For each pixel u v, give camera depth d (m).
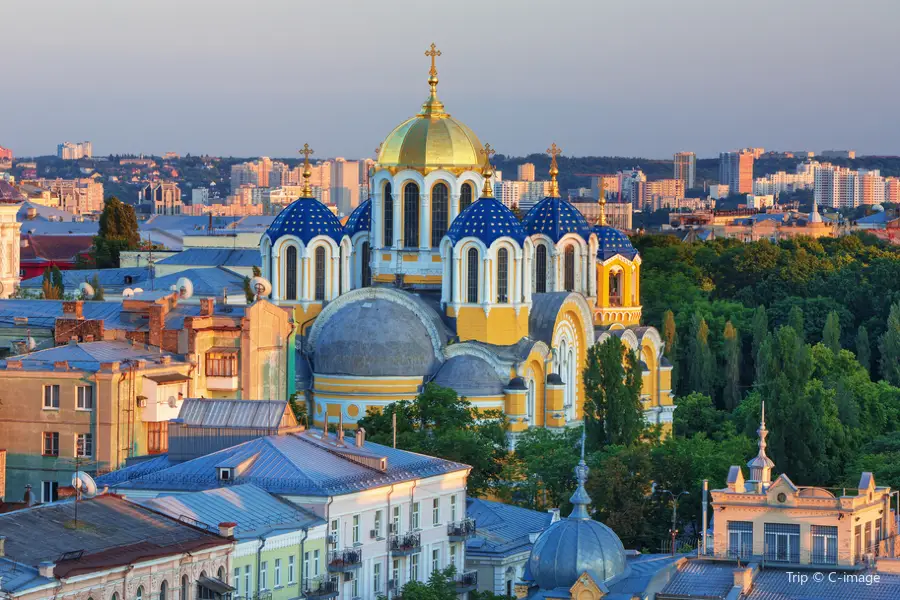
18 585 194.38
